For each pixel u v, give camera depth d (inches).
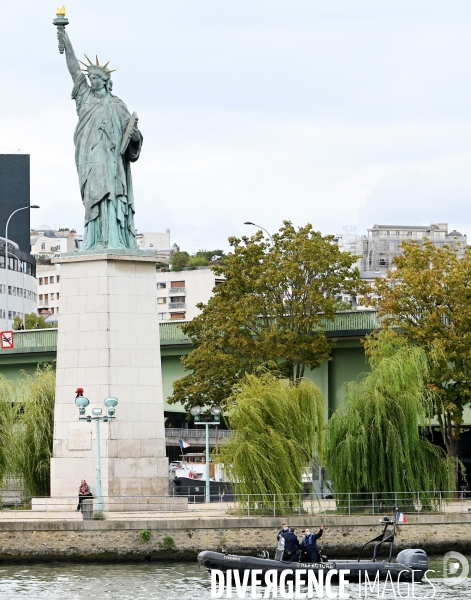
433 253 4411.9
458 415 4165.8
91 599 2778.1
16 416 4015.8
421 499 3609.7
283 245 4630.9
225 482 4119.1
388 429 3607.3
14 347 5113.2
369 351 4050.2
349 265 4581.7
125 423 3540.8
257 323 4566.9
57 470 3555.6
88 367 3558.1
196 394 4512.8
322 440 3663.9
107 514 3425.2
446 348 4165.8
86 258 3580.2
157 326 3612.2
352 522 3422.7
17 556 3255.4
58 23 3750.0
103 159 3651.6
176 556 3280.0
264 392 3607.3
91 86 3713.1
